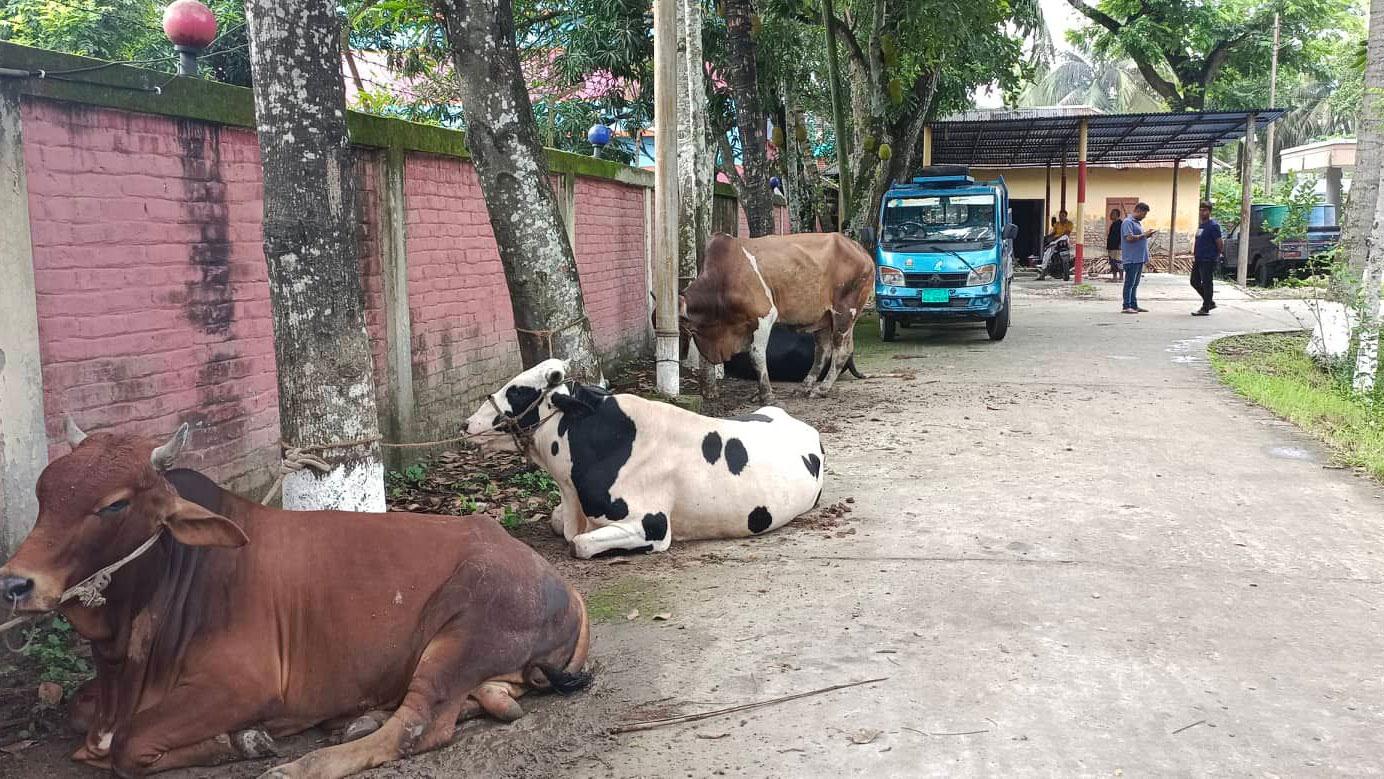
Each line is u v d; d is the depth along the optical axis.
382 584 3.74
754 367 10.49
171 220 5.52
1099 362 13.39
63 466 3.26
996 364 13.36
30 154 4.63
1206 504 6.91
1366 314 11.11
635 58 17.95
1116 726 3.90
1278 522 6.50
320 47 4.69
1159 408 10.27
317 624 3.68
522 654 3.88
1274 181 43.66
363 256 7.25
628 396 6.00
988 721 3.94
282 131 4.64
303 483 4.82
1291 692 4.18
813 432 6.90
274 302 4.79
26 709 4.09
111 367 5.14
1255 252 26.45
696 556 5.93
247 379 6.20
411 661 3.73
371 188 7.34
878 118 16.72
